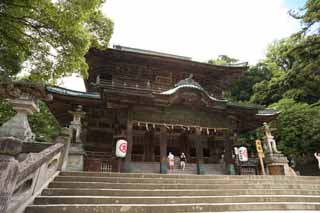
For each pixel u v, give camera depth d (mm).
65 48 9656
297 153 27250
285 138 28062
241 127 25141
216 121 20922
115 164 15867
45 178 8070
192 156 25172
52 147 8797
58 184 8219
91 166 14883
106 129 21891
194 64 26422
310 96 34875
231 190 9703
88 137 21281
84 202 7129
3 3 8477
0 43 9281
